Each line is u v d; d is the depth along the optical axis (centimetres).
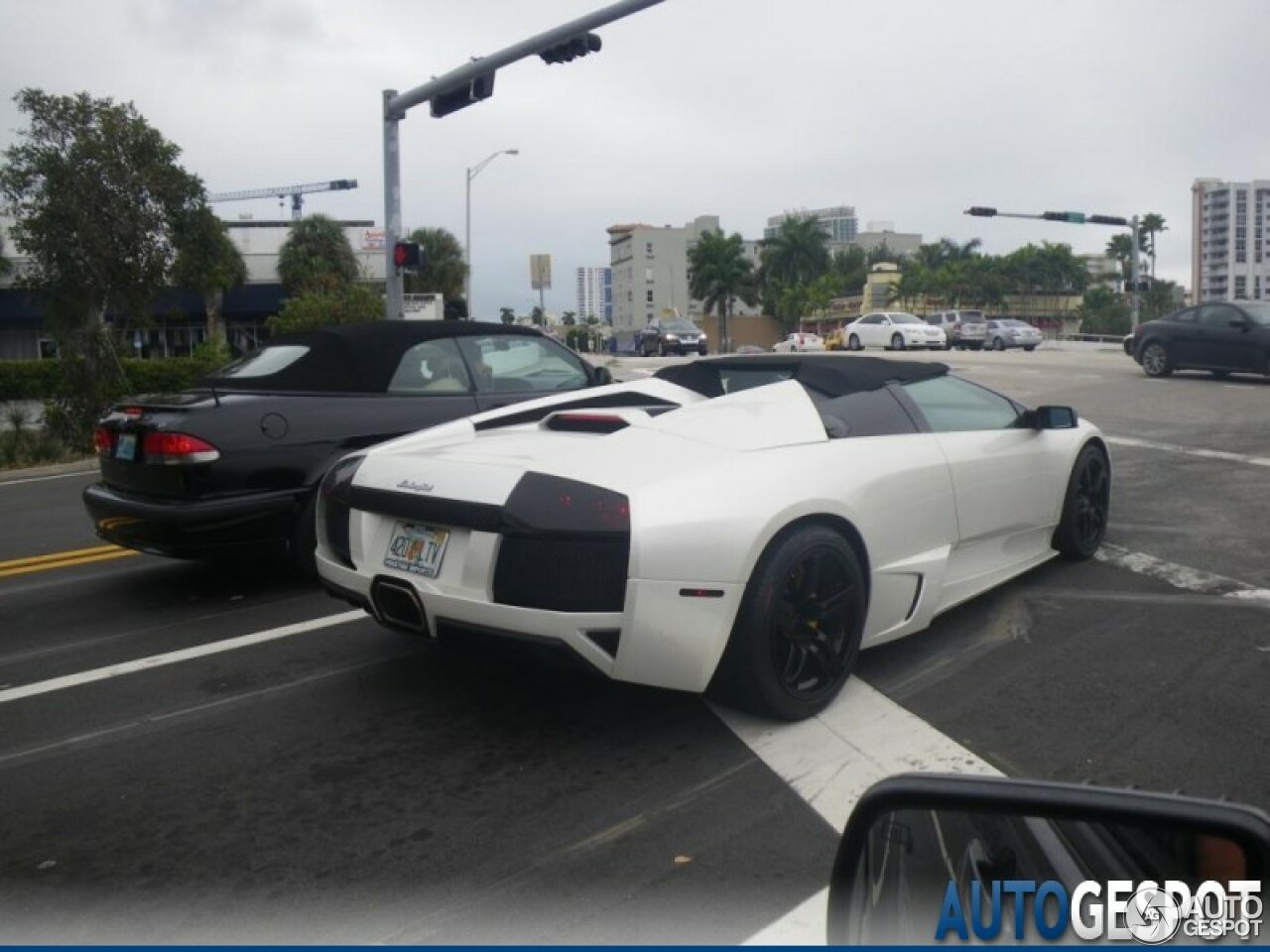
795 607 378
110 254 1712
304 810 335
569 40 1538
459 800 338
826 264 9500
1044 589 552
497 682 445
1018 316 9319
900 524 425
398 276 1869
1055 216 4181
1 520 944
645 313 12656
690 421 404
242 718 416
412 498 384
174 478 545
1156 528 694
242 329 4359
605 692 427
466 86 1714
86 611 587
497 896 281
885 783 159
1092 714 389
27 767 375
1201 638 470
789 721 387
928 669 439
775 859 296
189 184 1806
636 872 292
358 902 280
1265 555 613
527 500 354
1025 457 521
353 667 471
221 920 274
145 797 348
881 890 157
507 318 8450
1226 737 367
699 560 347
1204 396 1539
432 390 629
